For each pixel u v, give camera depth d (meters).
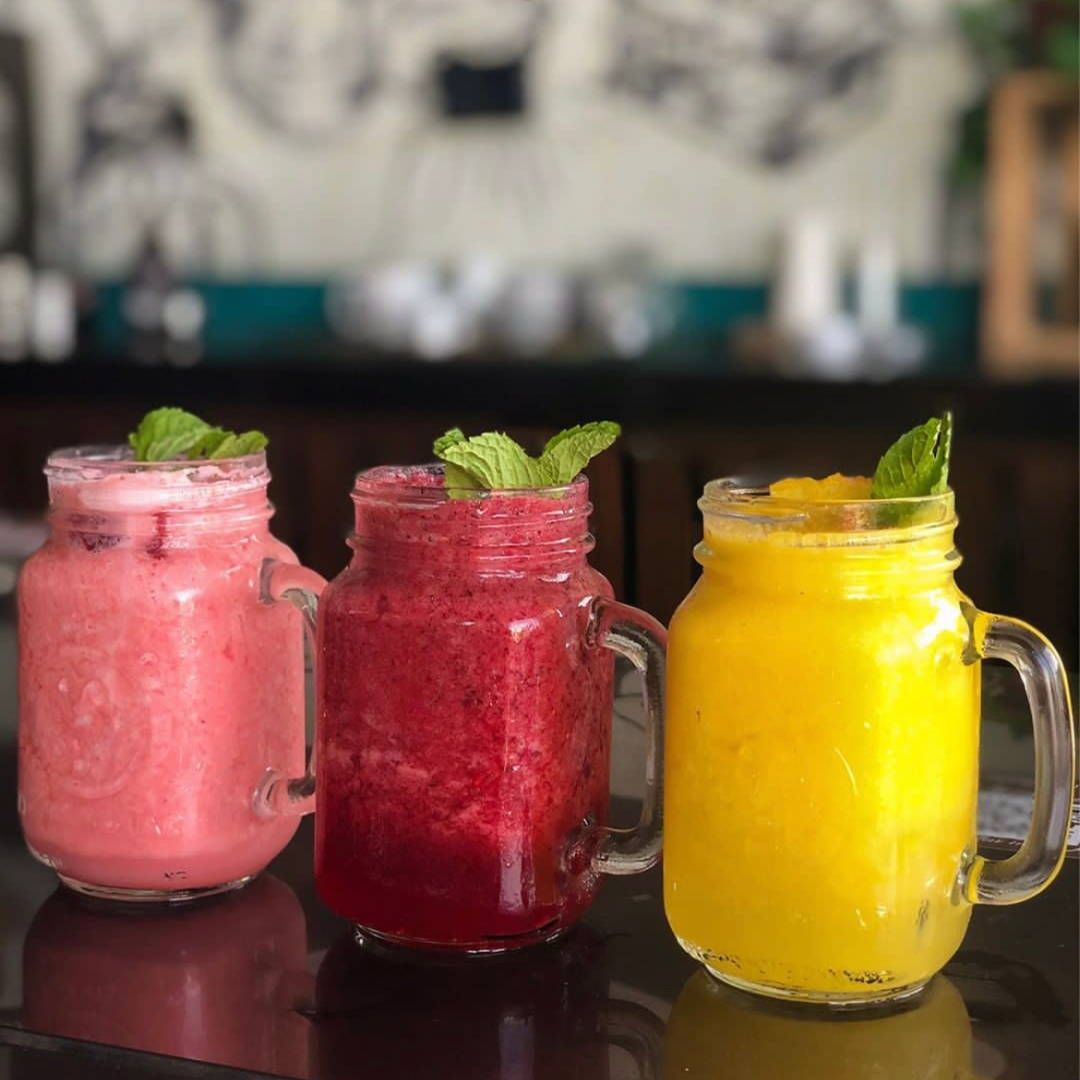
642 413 3.05
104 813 0.76
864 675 0.64
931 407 2.84
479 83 3.85
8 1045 0.65
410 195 3.95
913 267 3.53
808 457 2.91
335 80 3.97
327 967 0.71
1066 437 2.76
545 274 3.85
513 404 3.12
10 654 1.24
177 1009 0.67
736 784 0.65
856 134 3.55
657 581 1.14
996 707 1.02
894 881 0.65
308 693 0.88
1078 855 0.84
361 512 0.73
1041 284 3.26
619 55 3.73
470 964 0.72
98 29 4.15
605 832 0.74
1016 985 0.69
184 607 0.76
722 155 3.67
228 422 3.29
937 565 0.65
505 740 0.70
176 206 4.15
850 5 3.52
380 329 3.70
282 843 0.81
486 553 0.70
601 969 0.71
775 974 0.66
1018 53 3.38
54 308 3.81
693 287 3.71
